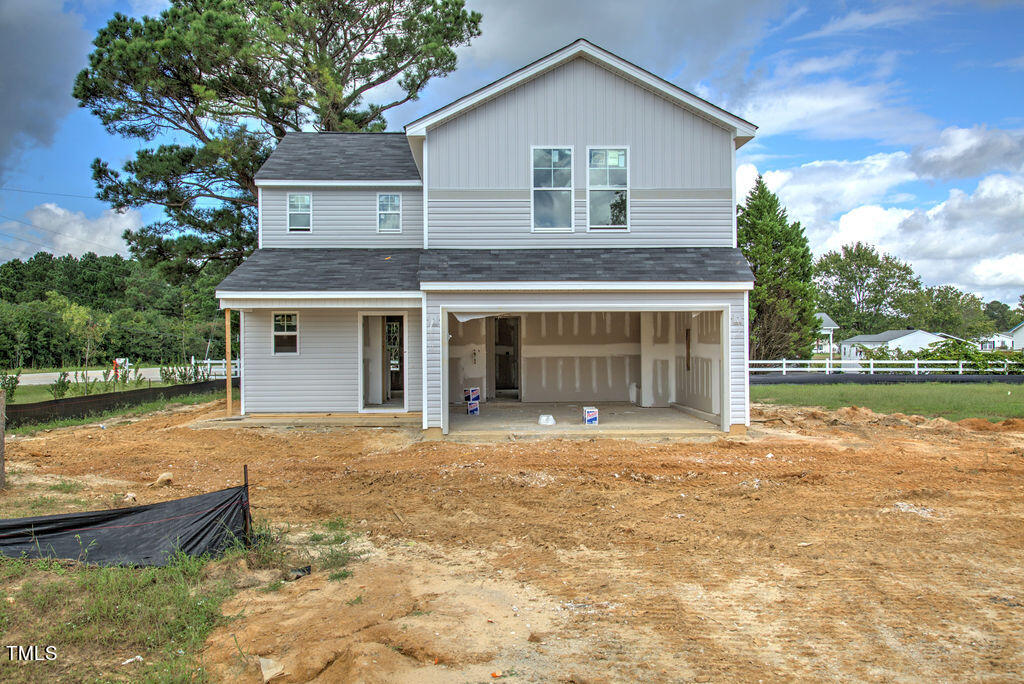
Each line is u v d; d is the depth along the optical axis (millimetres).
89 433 14359
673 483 9539
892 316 81812
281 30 22938
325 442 13211
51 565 6152
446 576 6156
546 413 16391
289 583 5996
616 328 18672
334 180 17156
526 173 14445
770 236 37469
